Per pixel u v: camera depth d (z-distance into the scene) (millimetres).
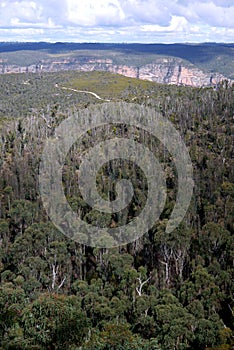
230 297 38969
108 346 27844
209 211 52250
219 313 38531
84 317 32500
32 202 59219
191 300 39469
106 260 46156
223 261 45062
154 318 36375
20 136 83125
